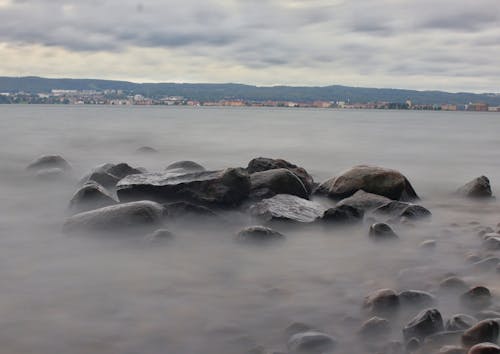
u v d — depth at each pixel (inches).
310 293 207.3
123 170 458.3
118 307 190.9
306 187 426.3
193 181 353.1
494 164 752.3
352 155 872.3
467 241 294.7
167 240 272.5
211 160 768.9
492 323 156.4
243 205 354.6
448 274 230.8
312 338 159.6
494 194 482.3
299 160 787.4
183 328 173.6
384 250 271.4
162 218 299.0
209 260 250.4
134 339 165.3
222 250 267.3
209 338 166.7
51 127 1572.3
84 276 225.8
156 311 187.3
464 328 164.9
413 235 306.5
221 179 351.9
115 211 292.2
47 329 171.6
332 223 314.8
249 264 245.1
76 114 3272.6
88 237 284.7
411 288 213.2
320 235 299.0
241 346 161.6
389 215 348.8
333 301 198.8
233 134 1412.4
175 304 194.2
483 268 237.6
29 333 168.6
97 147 945.5
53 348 158.9
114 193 409.4
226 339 166.1
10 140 1056.8
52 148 908.6
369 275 230.8
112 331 170.9
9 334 167.8
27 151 841.5
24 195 430.3
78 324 176.1
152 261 247.9
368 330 168.4
